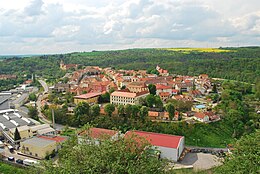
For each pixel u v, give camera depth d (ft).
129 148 116.47
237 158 140.46
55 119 474.90
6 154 331.16
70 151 120.57
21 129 383.45
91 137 127.24
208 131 402.52
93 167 100.83
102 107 483.10
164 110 456.45
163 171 115.75
